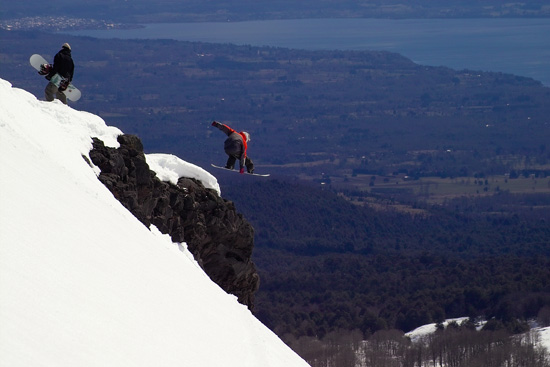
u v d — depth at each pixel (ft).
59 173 113.60
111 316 72.49
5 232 70.95
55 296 66.39
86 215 99.35
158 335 77.77
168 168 200.85
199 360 80.43
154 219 177.99
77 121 169.78
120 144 179.22
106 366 60.95
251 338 108.47
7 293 59.93
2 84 153.28
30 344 54.95
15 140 111.96
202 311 101.30
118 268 88.48
